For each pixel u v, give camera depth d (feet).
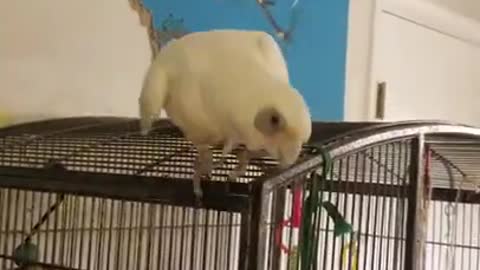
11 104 4.43
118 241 4.57
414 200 3.82
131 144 3.74
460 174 5.63
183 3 5.49
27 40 4.50
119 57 5.05
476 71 9.70
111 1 4.98
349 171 3.96
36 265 3.91
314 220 2.89
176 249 5.04
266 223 2.60
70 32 4.75
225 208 2.68
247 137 2.46
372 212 5.17
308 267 2.88
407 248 3.85
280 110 2.42
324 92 6.95
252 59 2.56
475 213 8.24
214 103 2.49
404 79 8.24
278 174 2.65
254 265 2.56
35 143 3.97
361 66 7.49
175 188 2.86
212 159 2.76
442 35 8.92
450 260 7.77
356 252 3.99
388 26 7.93
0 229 4.37
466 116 9.58
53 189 3.35
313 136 3.19
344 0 7.20
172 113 2.63
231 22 5.90
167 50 2.65
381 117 7.80
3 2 4.37
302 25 6.64
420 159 3.80
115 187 3.10
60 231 4.56
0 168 3.56
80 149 3.77
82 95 4.83
